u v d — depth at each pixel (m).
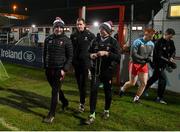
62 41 6.12
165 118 6.80
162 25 11.80
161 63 7.92
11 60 15.44
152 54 8.37
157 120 6.62
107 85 6.29
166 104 8.03
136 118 6.67
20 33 29.47
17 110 7.03
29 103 7.69
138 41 7.54
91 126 6.05
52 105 6.25
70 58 6.18
